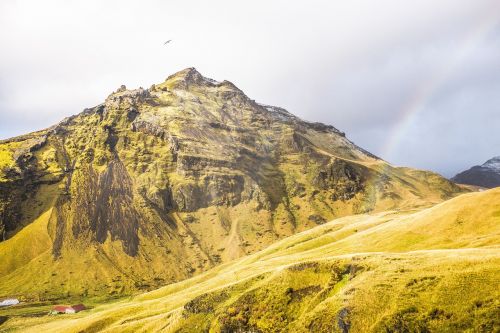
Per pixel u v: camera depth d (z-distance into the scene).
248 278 90.25
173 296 153.00
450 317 50.47
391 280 61.16
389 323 53.88
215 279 166.62
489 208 121.88
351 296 62.19
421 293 55.75
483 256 58.88
